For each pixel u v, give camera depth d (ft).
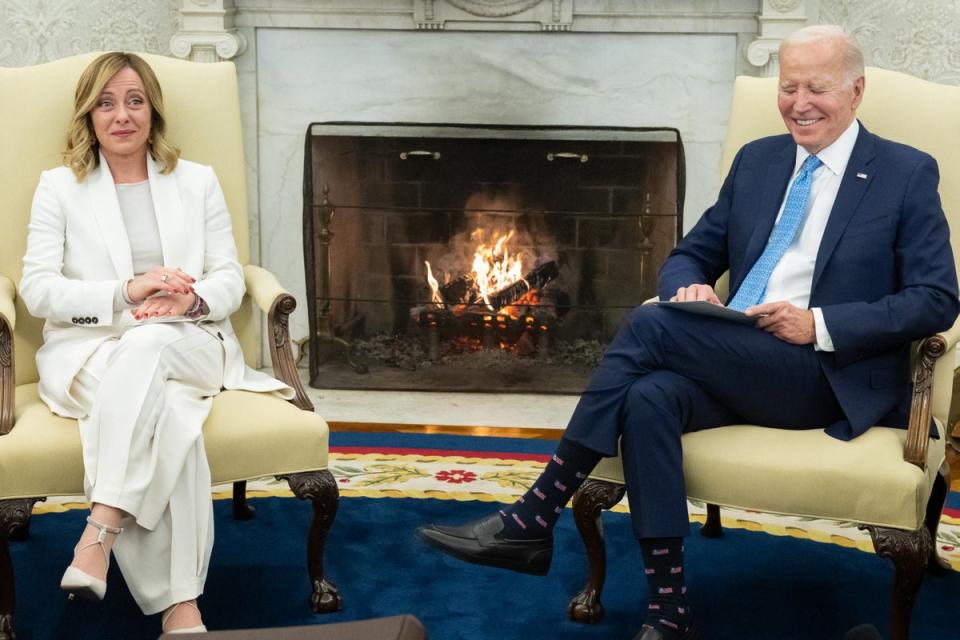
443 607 8.14
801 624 7.98
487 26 12.95
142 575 7.30
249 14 13.09
